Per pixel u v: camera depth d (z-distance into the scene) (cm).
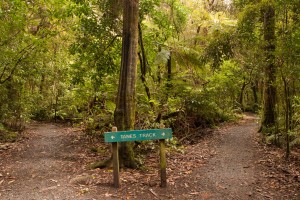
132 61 602
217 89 1362
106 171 579
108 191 474
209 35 1173
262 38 930
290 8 658
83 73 938
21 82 1090
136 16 604
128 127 600
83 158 738
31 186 504
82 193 465
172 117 1080
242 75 1719
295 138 769
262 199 457
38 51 1077
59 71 1655
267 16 800
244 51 1073
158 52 1005
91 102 1244
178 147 834
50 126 1542
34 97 1470
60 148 889
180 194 470
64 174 576
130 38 599
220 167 622
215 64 1028
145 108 929
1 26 910
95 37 863
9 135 1023
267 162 657
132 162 601
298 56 591
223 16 1393
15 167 638
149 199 448
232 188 500
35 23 1013
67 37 1236
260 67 865
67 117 1788
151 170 593
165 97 1092
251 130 1112
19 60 1025
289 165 627
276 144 815
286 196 468
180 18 1198
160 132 489
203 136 1037
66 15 947
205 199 454
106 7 800
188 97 1138
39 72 1173
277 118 827
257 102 2353
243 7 915
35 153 805
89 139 1041
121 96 602
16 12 881
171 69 1241
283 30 658
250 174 573
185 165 635
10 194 467
